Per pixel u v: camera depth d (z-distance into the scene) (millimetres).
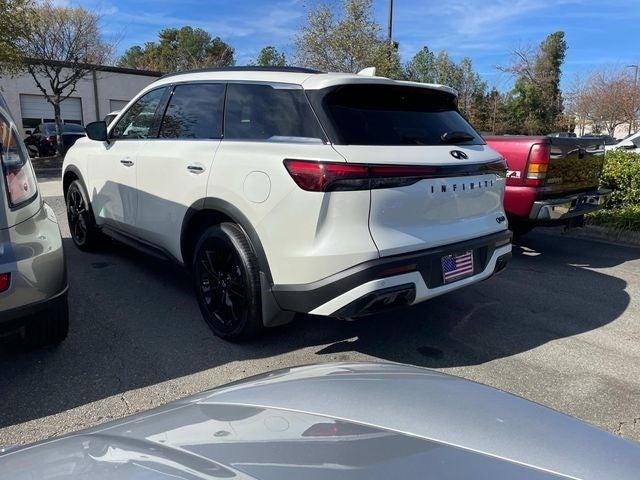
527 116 43250
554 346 3953
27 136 24812
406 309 4645
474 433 1529
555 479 1325
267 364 3531
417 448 1407
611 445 1537
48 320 3314
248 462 1298
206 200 3773
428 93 3914
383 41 18812
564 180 6176
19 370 3361
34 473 1258
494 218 3973
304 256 3205
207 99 4062
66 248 6262
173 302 4613
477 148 3939
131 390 3160
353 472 1264
